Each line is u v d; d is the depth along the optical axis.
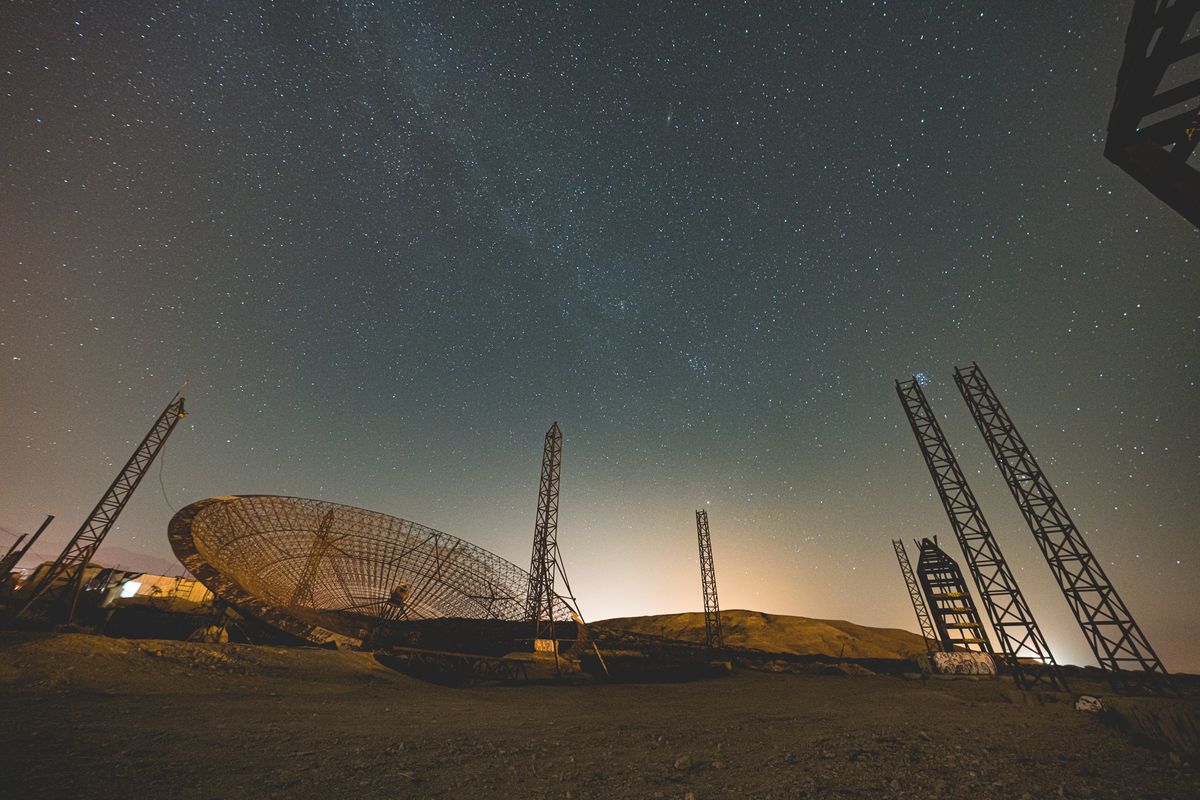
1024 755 7.92
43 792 4.71
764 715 14.86
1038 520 22.34
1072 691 20.00
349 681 19.98
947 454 24.36
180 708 10.98
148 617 29.70
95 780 5.23
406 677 23.72
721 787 5.93
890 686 29.72
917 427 25.33
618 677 32.88
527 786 5.98
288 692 15.77
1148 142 4.49
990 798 5.39
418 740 8.82
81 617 29.36
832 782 6.13
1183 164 4.15
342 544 36.06
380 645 32.00
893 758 7.64
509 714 14.09
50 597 30.06
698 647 50.69
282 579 32.91
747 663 47.97
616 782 6.20
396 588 36.09
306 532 34.50
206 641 24.62
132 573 35.62
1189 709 9.05
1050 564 21.81
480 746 8.50
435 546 39.97
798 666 44.09
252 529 31.44
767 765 7.21
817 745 8.94
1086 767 6.99
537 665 30.34
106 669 14.38
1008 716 13.80
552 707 16.78
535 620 36.53
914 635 74.31
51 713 9.09
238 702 12.79
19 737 6.86
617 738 9.84
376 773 6.35
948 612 38.38
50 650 14.73
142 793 4.96
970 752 8.20
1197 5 3.57
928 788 5.83
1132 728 9.67
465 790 5.76
